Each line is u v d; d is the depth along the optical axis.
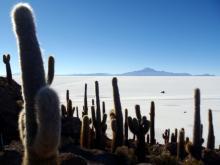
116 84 14.28
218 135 39.47
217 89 169.12
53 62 11.20
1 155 10.27
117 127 14.31
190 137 37.09
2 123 13.39
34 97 3.23
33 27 3.32
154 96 113.75
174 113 62.78
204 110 68.62
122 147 13.53
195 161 13.98
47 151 3.09
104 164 12.06
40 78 3.28
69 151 12.31
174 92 142.62
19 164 10.02
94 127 15.21
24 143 3.38
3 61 18.05
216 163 14.48
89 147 13.98
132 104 81.12
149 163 13.29
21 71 3.28
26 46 3.24
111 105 71.50
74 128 15.97
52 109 2.99
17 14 3.24
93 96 101.81
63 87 162.62
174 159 13.87
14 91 17.16
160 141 34.50
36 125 3.24
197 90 14.91
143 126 14.54
